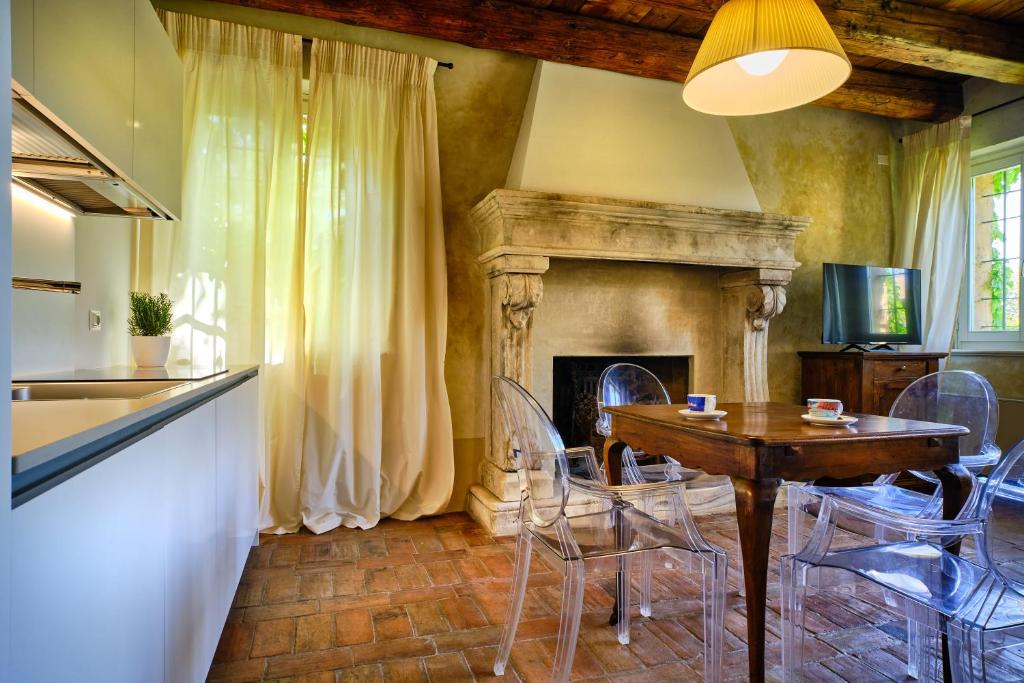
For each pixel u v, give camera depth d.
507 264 3.22
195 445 1.46
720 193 3.73
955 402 2.45
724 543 3.02
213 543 1.70
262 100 3.13
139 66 1.96
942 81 4.51
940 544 1.76
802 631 1.58
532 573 2.65
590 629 2.14
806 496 2.17
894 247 4.73
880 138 4.71
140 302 2.52
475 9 3.41
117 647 0.90
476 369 3.66
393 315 3.41
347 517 3.28
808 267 4.48
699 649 2.00
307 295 3.25
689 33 3.79
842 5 3.31
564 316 3.77
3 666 0.56
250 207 3.11
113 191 1.99
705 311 4.09
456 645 2.00
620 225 3.43
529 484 1.79
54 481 0.71
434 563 2.75
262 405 3.16
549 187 3.35
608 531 1.87
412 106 3.40
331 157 3.25
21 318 1.95
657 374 4.25
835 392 4.15
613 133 3.60
